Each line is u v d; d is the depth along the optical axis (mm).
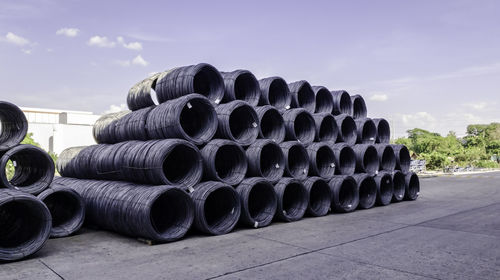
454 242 7285
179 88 9211
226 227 8391
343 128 13336
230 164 9562
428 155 48500
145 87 10664
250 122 9945
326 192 11055
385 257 6203
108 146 10688
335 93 13406
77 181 10914
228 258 6223
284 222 9836
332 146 12023
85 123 38688
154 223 8242
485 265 5738
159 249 6961
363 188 12922
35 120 43938
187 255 6473
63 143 35375
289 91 11477
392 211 11742
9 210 7188
